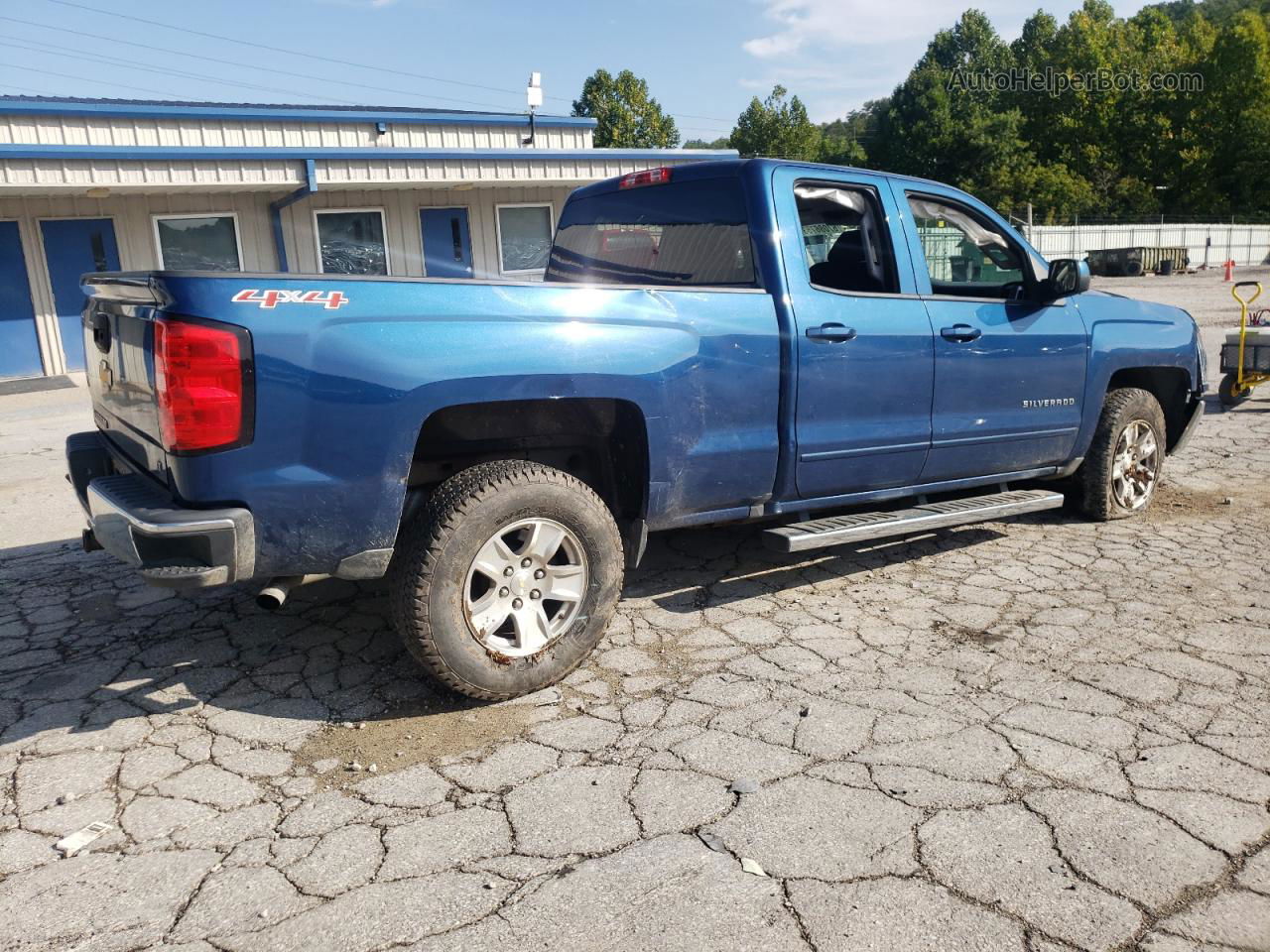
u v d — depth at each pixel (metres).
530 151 16.33
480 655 3.23
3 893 2.35
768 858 2.45
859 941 2.14
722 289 3.84
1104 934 2.16
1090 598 4.36
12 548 5.43
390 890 2.35
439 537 3.10
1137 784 2.78
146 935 2.20
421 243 17.28
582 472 3.96
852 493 4.39
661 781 2.83
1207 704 3.28
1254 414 9.31
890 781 2.81
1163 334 5.66
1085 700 3.32
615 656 3.77
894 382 4.30
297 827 2.62
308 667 3.70
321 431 2.94
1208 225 45.94
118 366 3.37
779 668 3.63
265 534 2.94
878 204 4.40
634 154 17.42
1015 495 4.94
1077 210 59.50
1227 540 5.22
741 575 4.75
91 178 12.80
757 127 63.25
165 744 3.11
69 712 3.34
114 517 3.02
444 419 3.43
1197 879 2.35
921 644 3.86
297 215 16.11
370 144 18.11
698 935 2.17
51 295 14.52
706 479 3.83
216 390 2.79
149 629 4.12
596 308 3.45
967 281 4.81
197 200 15.32
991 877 2.37
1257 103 62.31
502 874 2.40
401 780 2.86
